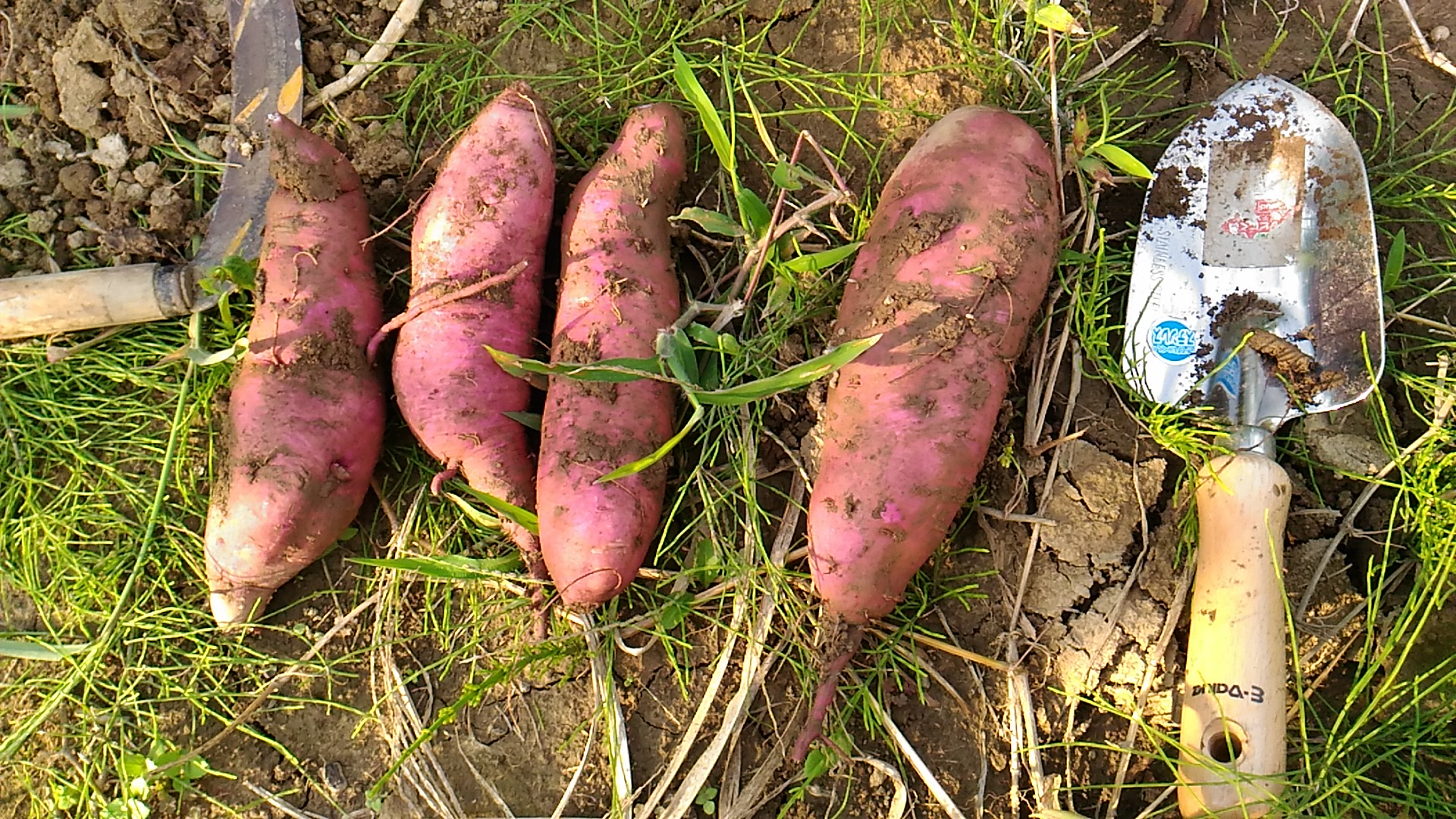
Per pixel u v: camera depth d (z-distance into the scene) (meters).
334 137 0.48
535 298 0.42
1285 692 0.37
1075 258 0.42
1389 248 0.44
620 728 0.41
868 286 0.40
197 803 0.41
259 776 0.41
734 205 0.46
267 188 0.47
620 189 0.42
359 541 0.44
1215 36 0.47
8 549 0.44
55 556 0.44
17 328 0.45
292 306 0.41
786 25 0.48
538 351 0.44
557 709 0.42
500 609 0.42
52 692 0.43
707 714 0.41
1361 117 0.46
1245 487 0.38
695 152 0.47
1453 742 0.39
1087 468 0.43
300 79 0.48
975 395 0.37
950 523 0.39
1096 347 0.43
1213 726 0.36
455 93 0.49
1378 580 0.42
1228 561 0.38
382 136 0.48
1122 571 0.42
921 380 0.37
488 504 0.38
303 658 0.43
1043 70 0.46
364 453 0.41
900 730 0.41
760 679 0.41
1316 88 0.46
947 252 0.38
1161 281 0.43
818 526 0.38
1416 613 0.41
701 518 0.43
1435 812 0.38
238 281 0.43
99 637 0.43
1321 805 0.39
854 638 0.38
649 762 0.41
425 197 0.43
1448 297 0.44
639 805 0.40
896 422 0.37
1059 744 0.40
